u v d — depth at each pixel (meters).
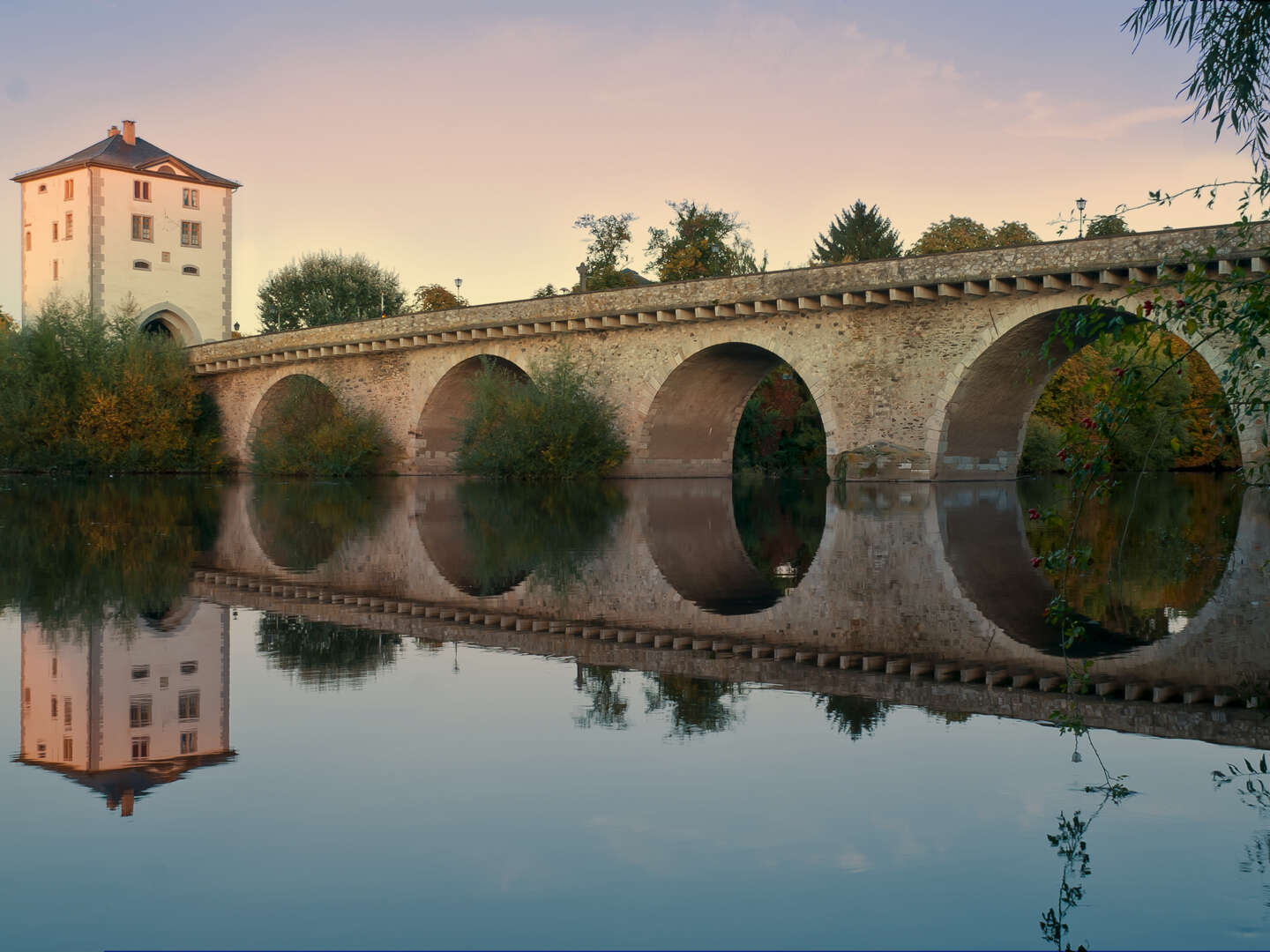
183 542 14.73
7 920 3.19
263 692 6.05
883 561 12.91
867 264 28.98
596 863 3.59
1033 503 23.09
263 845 3.74
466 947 3.02
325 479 39.50
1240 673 6.66
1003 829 3.90
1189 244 23.02
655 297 33.94
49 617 8.49
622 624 8.54
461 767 4.62
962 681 6.45
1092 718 5.55
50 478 38.84
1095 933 3.10
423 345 41.03
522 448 35.47
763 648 7.52
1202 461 47.47
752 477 48.59
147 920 3.18
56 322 42.81
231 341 48.50
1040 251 25.64
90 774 4.53
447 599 9.81
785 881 3.46
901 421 29.25
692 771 4.56
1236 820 3.99
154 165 55.81
